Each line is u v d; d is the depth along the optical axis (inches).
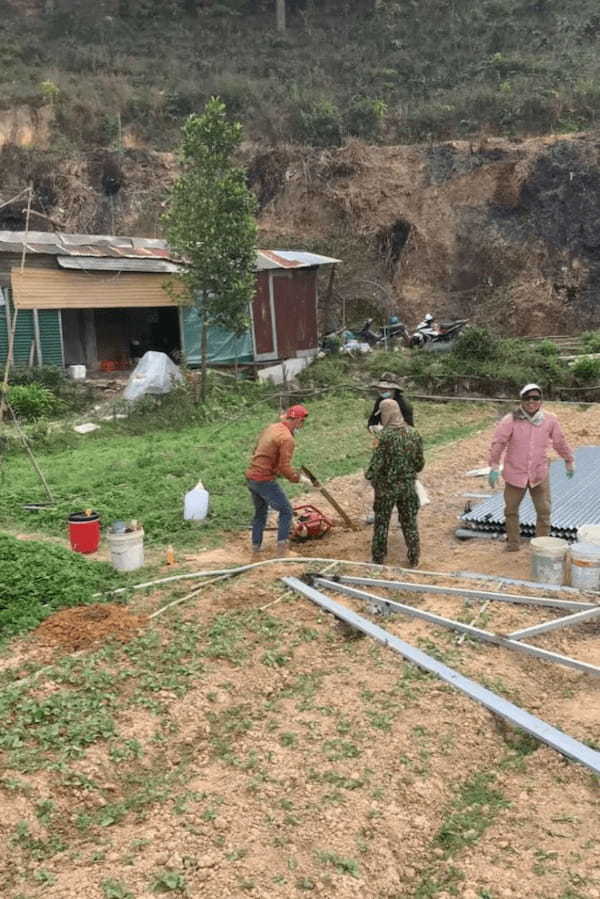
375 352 1036.5
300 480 368.8
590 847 183.9
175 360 928.9
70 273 852.6
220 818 191.3
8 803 196.5
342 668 265.6
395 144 1434.5
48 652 273.0
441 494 501.4
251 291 824.9
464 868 180.1
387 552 382.9
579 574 327.3
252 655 273.1
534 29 1643.7
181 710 240.4
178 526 432.5
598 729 231.8
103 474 555.2
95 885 169.5
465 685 250.1
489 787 210.2
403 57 1609.3
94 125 1400.1
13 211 1250.6
